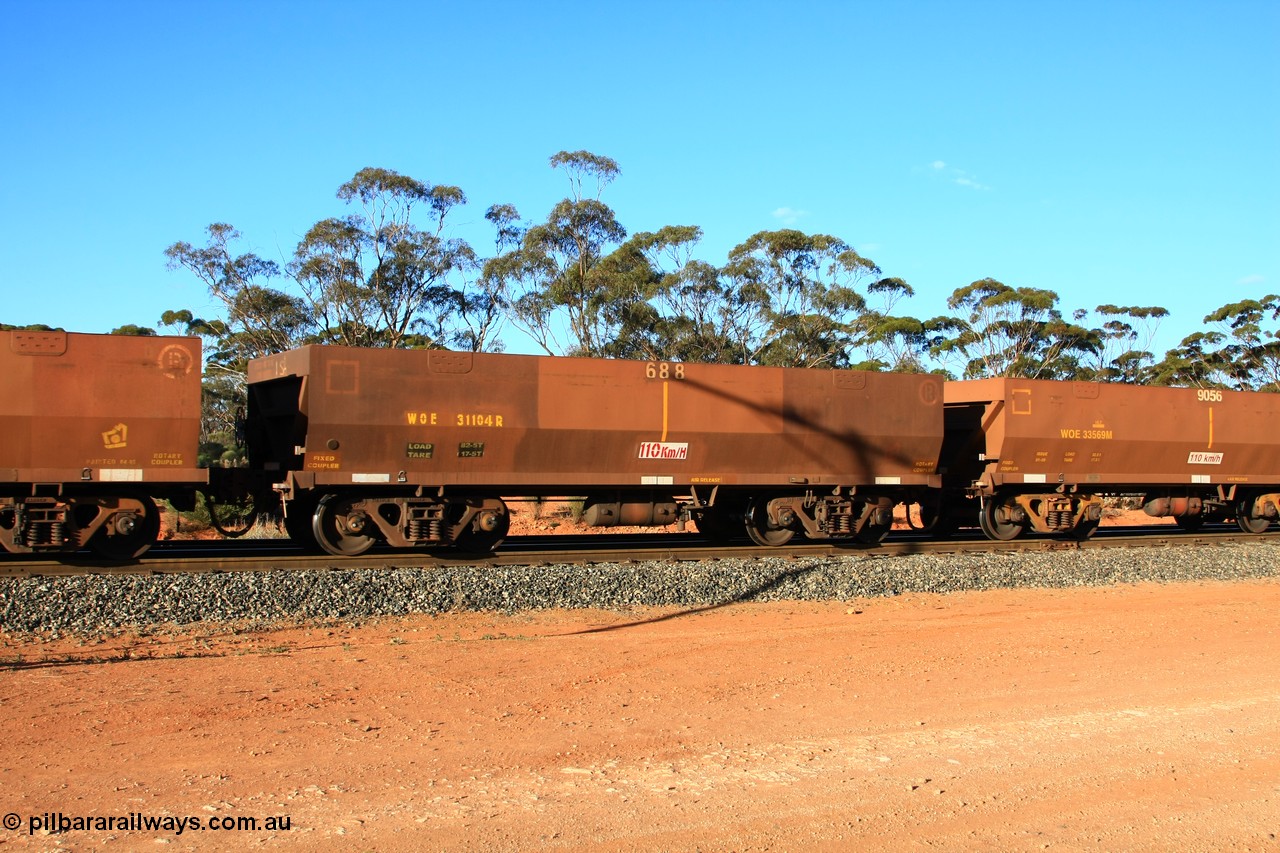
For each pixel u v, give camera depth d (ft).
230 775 20.99
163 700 27.12
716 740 23.90
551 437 54.24
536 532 91.35
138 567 45.60
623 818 18.80
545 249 141.28
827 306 151.33
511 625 40.57
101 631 37.70
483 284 144.05
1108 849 17.97
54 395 44.62
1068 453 68.69
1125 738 24.41
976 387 68.03
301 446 51.06
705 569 49.96
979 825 18.86
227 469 53.42
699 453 57.67
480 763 21.94
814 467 60.54
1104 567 57.00
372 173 137.69
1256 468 76.54
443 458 52.60
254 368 56.75
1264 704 27.96
